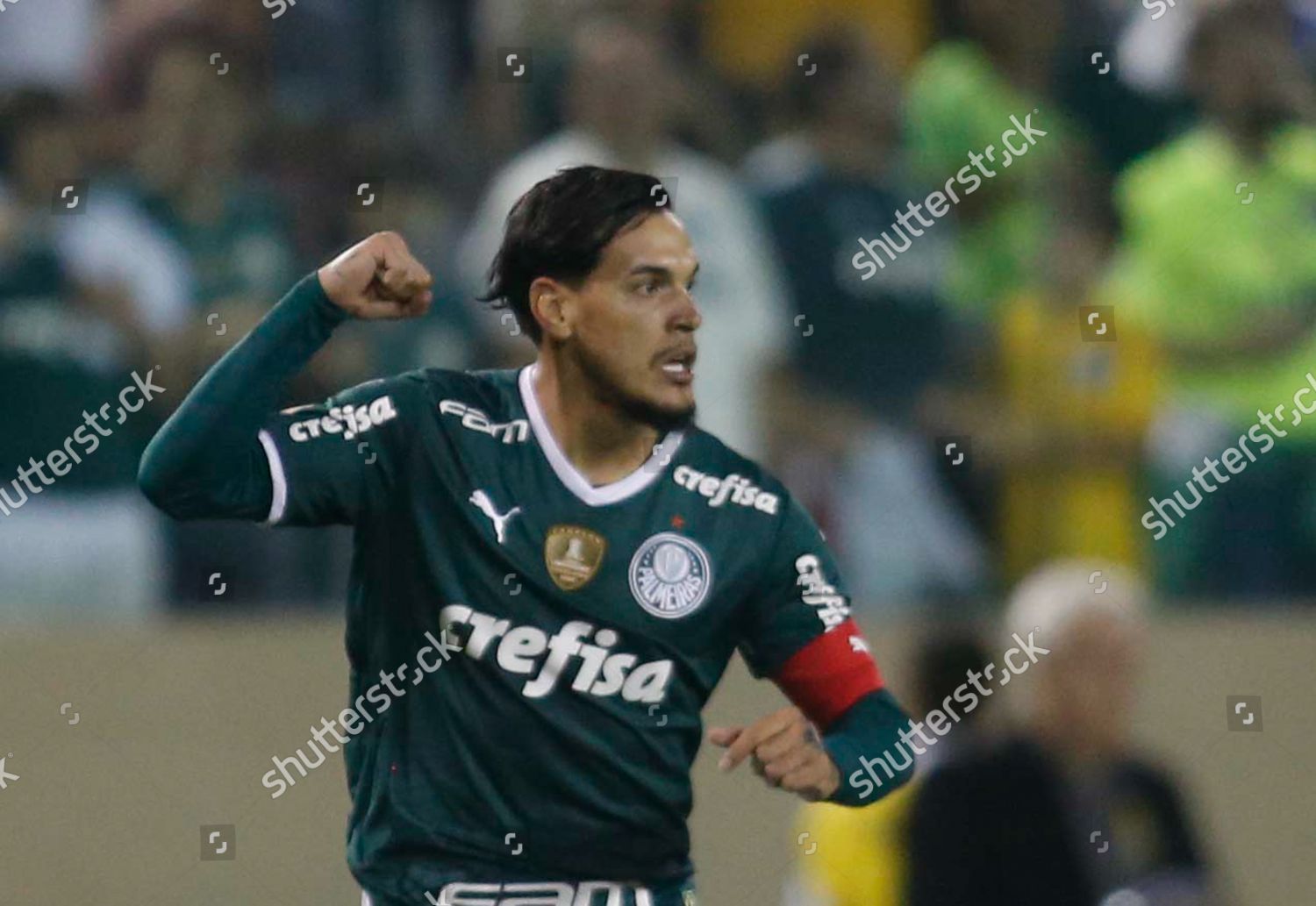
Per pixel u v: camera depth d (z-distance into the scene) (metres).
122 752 21.58
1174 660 24.59
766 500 12.82
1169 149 27.41
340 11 25.97
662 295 12.45
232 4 25.11
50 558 22.03
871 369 24.52
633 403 12.41
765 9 27.84
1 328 22.23
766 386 24.17
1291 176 26.91
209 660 21.84
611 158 24.11
